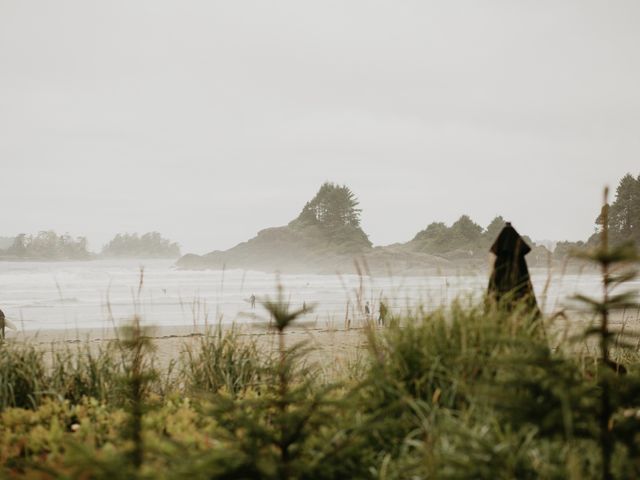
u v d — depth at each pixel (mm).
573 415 2639
